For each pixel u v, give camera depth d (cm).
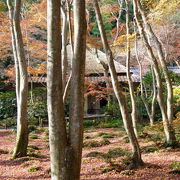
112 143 1141
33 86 2075
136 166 725
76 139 464
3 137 1412
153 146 973
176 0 914
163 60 949
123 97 720
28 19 1562
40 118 1788
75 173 463
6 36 1576
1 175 733
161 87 938
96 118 1989
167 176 653
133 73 2270
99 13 706
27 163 824
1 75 2152
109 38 1997
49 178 689
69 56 1972
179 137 1020
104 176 676
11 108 1983
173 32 1734
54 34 449
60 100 455
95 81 1898
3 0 1691
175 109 1655
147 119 1955
